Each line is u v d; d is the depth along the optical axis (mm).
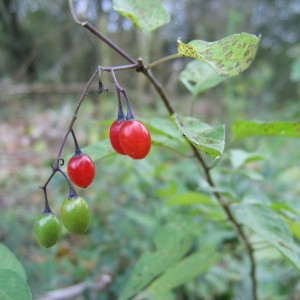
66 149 330
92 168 93
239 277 181
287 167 321
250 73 720
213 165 124
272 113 651
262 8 1076
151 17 116
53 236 93
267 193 234
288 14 1187
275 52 1093
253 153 154
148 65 101
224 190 119
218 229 188
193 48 76
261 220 108
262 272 180
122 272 177
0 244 99
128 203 224
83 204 94
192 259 137
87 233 208
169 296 146
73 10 100
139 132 83
